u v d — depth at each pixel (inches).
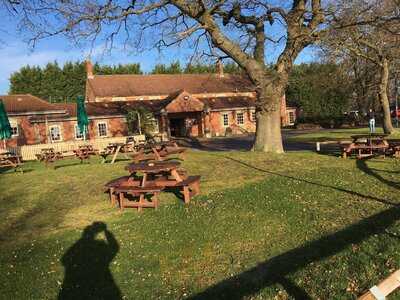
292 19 736.3
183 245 318.7
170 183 443.5
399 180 489.4
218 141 1651.1
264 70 777.6
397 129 1552.7
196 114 2096.5
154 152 722.2
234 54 768.3
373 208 370.9
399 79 1951.3
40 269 298.5
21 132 1704.0
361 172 555.2
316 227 330.0
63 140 1784.0
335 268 237.5
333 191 442.6
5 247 354.0
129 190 428.8
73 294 258.2
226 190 477.7
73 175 684.7
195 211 398.9
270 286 231.6
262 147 800.9
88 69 2267.5
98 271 287.0
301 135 1565.0
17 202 528.7
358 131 1616.6
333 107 2284.7
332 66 2071.9
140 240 337.4
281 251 289.4
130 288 259.9
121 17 704.4
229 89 2375.7
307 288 220.7
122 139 1414.9
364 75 1891.0
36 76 2977.4
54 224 410.3
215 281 257.1
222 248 306.8
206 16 721.6
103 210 442.9
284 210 380.2
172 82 2354.8
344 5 731.4
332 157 716.0
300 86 2396.7
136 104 2033.7
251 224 349.7
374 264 236.1
